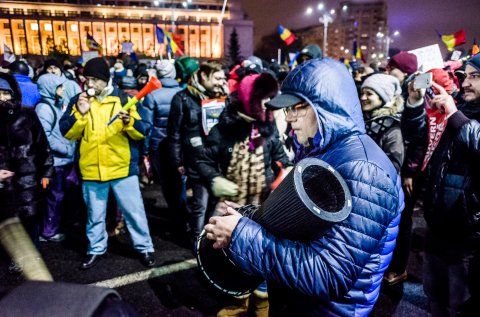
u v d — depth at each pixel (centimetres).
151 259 325
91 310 44
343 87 113
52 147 358
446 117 187
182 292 285
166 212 459
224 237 111
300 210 96
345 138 115
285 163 253
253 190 236
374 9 10925
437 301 207
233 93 237
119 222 389
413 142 260
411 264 337
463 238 188
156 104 389
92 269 318
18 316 43
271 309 129
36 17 6575
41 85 358
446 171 189
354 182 105
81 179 313
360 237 102
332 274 102
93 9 7162
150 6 7412
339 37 11281
